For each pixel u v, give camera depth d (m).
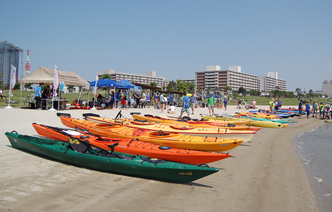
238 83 159.38
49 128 7.63
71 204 4.21
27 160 6.21
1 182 4.89
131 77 156.38
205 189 5.20
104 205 4.24
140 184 5.21
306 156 8.58
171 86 92.31
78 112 17.05
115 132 8.46
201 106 36.19
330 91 193.38
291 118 25.12
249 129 10.76
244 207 4.49
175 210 4.21
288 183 5.82
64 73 19.89
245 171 6.57
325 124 19.84
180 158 5.89
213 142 7.19
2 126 10.07
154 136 7.92
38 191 4.61
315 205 4.70
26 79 18.61
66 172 5.62
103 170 5.83
